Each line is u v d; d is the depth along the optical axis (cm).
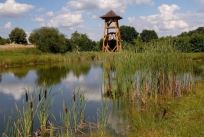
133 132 934
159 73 1541
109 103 1427
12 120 1149
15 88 1969
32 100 1035
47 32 6481
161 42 1605
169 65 1525
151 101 1373
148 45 1653
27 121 924
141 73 1498
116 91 1596
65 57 5222
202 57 4084
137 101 1438
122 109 1293
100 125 997
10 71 3275
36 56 4788
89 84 2131
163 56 1535
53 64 4400
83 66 3916
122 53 1616
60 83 2216
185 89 1584
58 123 1097
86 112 1256
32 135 974
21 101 1526
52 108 1336
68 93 1742
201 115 962
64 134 958
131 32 6906
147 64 1505
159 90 1552
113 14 6241
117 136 914
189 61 1870
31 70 3388
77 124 1074
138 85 1519
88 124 1068
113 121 1096
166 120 959
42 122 1030
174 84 1531
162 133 823
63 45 6372
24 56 4747
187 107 1113
